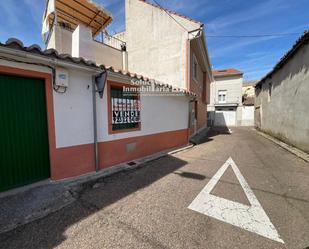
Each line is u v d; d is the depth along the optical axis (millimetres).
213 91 26766
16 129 3471
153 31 10859
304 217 2852
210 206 3176
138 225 2635
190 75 10367
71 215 2859
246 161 6121
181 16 9992
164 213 2947
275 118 10727
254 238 2375
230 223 2695
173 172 4957
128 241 2314
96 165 4695
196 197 3506
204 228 2572
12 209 2945
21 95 3508
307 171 5051
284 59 8539
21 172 3578
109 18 8742
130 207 3125
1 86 3258
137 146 6109
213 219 2793
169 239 2354
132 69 11570
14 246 2213
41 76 3641
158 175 4711
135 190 3797
